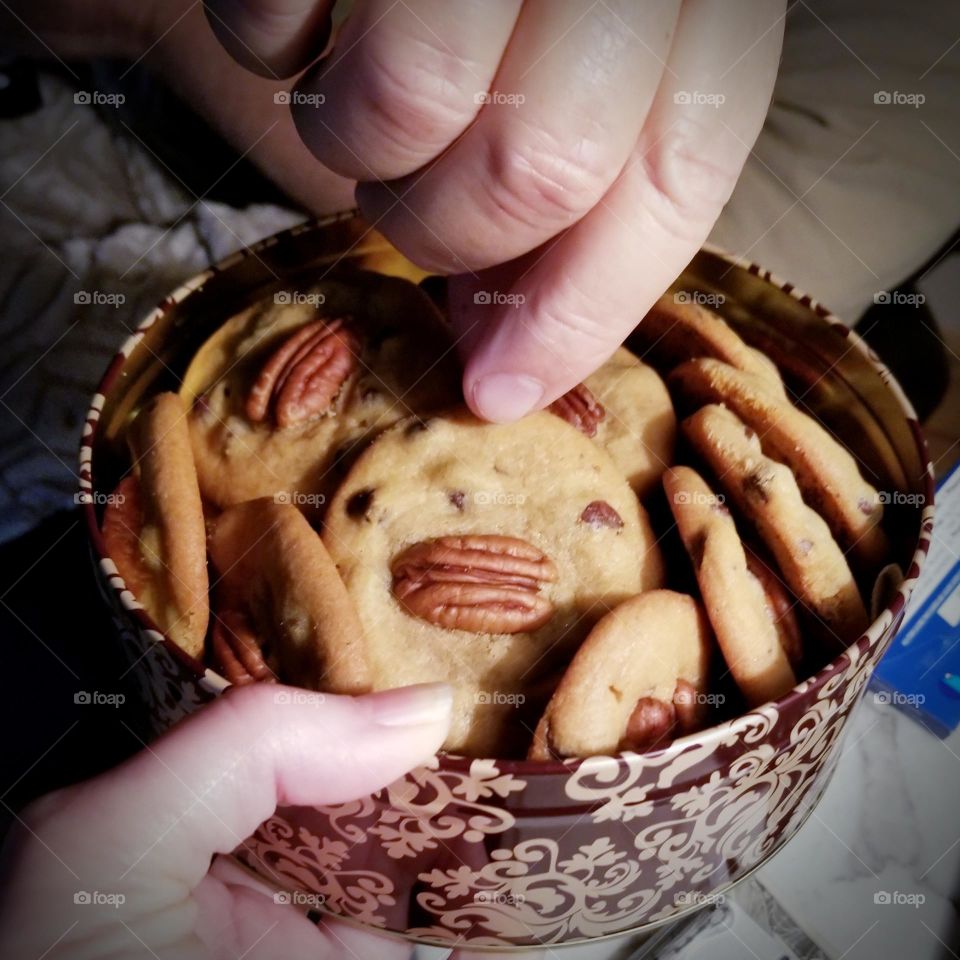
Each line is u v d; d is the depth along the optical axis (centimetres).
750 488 21
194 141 38
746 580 20
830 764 23
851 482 22
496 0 15
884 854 25
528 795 17
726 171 18
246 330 24
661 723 19
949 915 24
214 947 22
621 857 18
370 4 15
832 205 36
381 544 21
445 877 19
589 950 23
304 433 23
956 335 35
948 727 26
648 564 21
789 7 40
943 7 39
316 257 25
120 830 18
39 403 32
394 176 17
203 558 20
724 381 23
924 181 37
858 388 23
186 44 35
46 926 17
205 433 23
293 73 19
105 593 19
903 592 19
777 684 19
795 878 24
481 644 20
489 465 22
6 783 25
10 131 39
